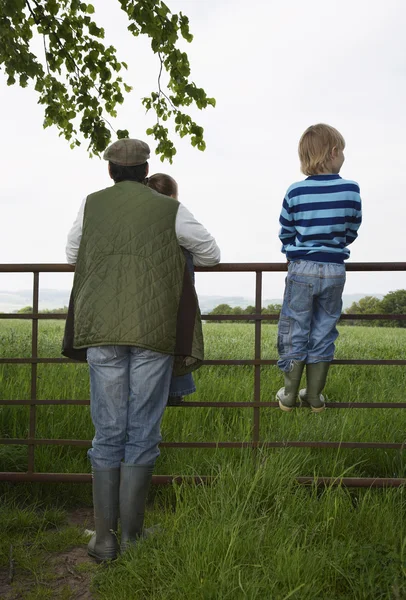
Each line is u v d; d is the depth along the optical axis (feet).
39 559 8.71
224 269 10.21
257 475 9.29
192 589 7.07
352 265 10.09
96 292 8.27
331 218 9.20
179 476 10.27
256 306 10.43
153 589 7.45
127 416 8.56
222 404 10.34
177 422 14.10
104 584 7.83
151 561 7.86
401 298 76.48
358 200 9.39
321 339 9.41
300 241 9.40
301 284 9.26
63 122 22.65
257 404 10.35
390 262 10.05
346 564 7.57
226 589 6.96
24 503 10.75
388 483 10.10
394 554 7.59
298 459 11.17
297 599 6.78
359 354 30.96
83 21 21.70
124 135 22.36
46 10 20.71
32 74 17.74
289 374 9.58
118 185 8.82
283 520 8.47
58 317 10.64
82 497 11.20
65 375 18.98
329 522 8.61
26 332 34.68
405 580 7.20
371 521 8.76
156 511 10.10
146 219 8.39
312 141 9.45
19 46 17.58
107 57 22.18
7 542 9.07
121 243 8.29
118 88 22.56
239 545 7.75
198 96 19.69
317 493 10.34
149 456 8.62
